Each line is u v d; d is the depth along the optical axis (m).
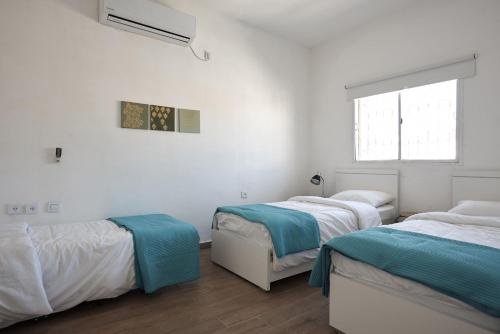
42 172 2.65
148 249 2.20
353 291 1.70
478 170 3.05
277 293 2.38
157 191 3.28
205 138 3.63
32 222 2.61
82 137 2.83
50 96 2.67
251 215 2.62
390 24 3.77
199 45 3.57
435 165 3.39
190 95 3.51
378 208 3.47
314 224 2.60
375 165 3.97
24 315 1.74
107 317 1.99
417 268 1.43
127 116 3.06
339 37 4.37
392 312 1.52
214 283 2.57
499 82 2.94
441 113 3.38
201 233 3.62
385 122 3.90
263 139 4.21
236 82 3.92
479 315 1.26
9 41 2.50
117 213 3.03
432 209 3.41
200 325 1.91
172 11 3.15
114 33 3.00
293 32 4.26
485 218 2.30
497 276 1.23
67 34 2.75
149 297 2.29
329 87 4.52
